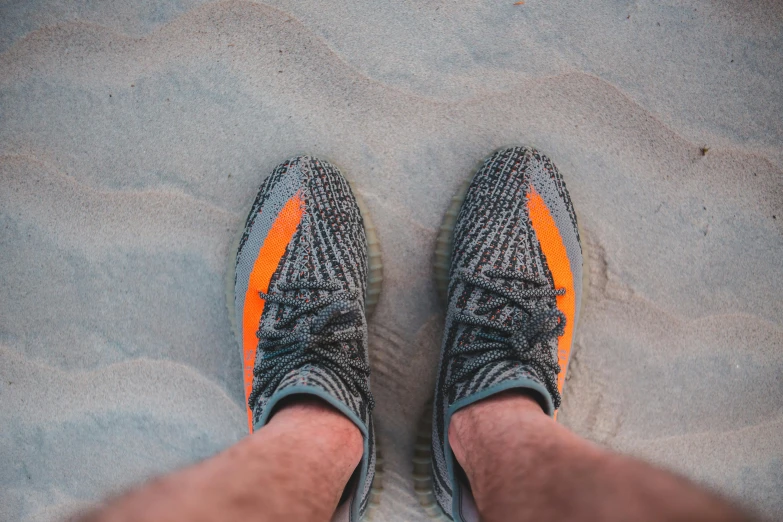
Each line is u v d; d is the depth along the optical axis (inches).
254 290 40.6
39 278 43.4
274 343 36.9
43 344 43.5
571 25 43.2
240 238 42.3
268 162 43.3
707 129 42.9
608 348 43.0
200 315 43.0
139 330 43.3
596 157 43.2
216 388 43.0
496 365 34.1
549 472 22.2
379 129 43.2
